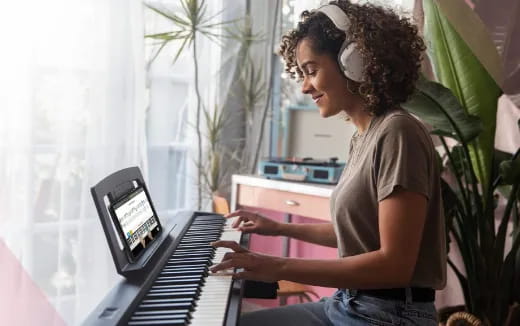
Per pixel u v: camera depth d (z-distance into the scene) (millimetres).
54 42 2303
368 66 1319
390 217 1217
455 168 1978
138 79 2568
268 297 1662
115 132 2502
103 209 1220
